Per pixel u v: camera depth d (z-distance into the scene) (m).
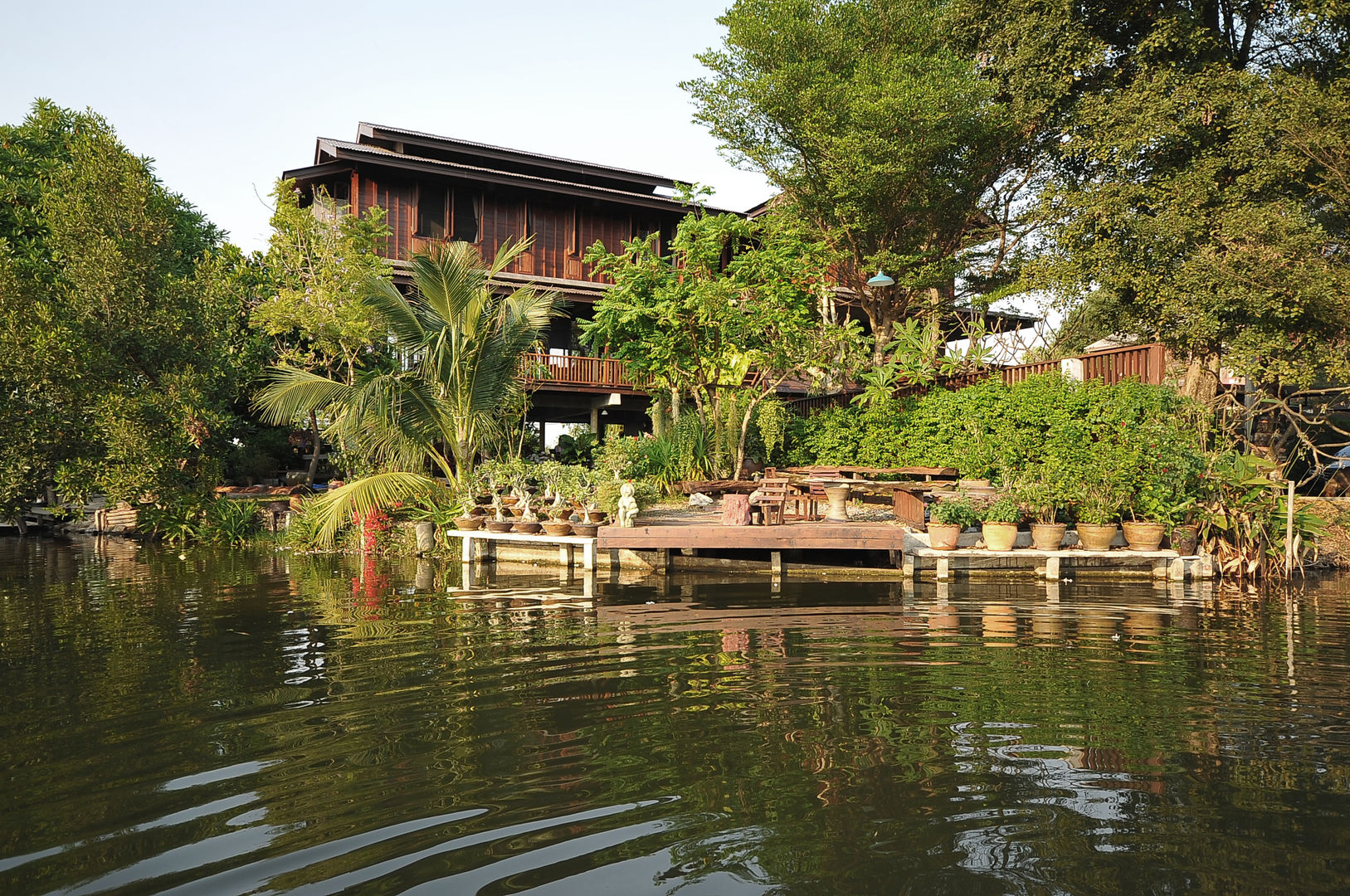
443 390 16.33
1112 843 3.46
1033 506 12.62
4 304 17.50
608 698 5.64
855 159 20.83
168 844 3.41
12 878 3.12
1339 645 7.47
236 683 6.02
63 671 6.39
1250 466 13.20
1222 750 4.61
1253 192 17.33
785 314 17.23
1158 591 11.23
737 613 9.15
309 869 3.20
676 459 18.45
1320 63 18.55
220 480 20.11
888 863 3.28
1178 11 19.20
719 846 3.41
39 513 22.52
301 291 19.89
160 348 19.41
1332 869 3.24
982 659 6.88
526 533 13.65
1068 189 20.25
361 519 15.48
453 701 5.54
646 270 17.56
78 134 22.03
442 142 28.22
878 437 17.55
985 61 22.83
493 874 3.16
